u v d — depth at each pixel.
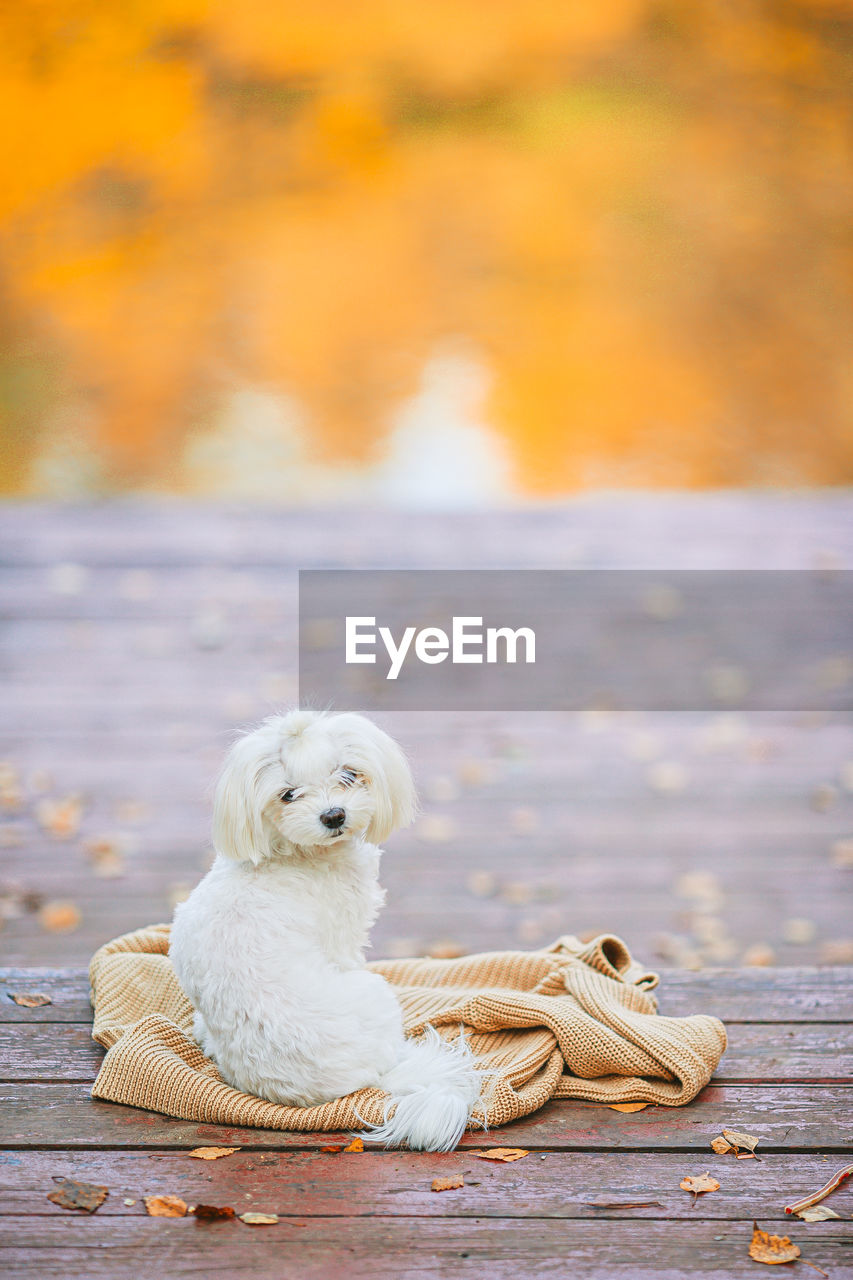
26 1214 1.73
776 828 4.41
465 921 3.70
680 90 13.16
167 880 3.90
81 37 12.92
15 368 12.76
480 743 5.24
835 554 7.81
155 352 12.97
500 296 13.13
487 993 2.28
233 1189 1.80
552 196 13.13
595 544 8.09
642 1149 1.93
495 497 11.71
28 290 12.91
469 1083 2.00
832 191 13.06
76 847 4.17
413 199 13.26
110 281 12.95
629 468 12.50
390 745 2.18
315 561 7.72
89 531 8.45
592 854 4.21
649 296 13.17
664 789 4.78
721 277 13.11
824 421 12.84
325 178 13.20
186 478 12.27
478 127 13.22
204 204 13.16
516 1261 1.64
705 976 2.65
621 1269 1.63
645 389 13.03
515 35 13.09
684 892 3.91
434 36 13.18
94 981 2.42
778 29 12.96
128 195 13.05
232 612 6.76
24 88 12.91
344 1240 1.68
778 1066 2.22
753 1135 1.98
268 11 13.00
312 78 13.16
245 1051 1.99
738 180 13.11
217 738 5.21
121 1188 1.80
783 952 3.49
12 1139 1.94
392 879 4.01
